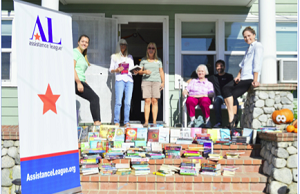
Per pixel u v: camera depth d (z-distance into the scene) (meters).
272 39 5.54
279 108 5.21
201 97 6.02
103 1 6.88
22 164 3.20
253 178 4.37
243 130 5.31
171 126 6.97
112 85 6.76
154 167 4.66
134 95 8.78
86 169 4.44
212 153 4.87
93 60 6.77
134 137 5.24
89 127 5.31
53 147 3.46
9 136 4.70
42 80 3.42
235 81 5.56
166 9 7.08
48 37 3.50
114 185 4.33
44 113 3.41
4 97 6.73
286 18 7.06
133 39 10.16
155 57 6.28
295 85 5.22
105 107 6.74
